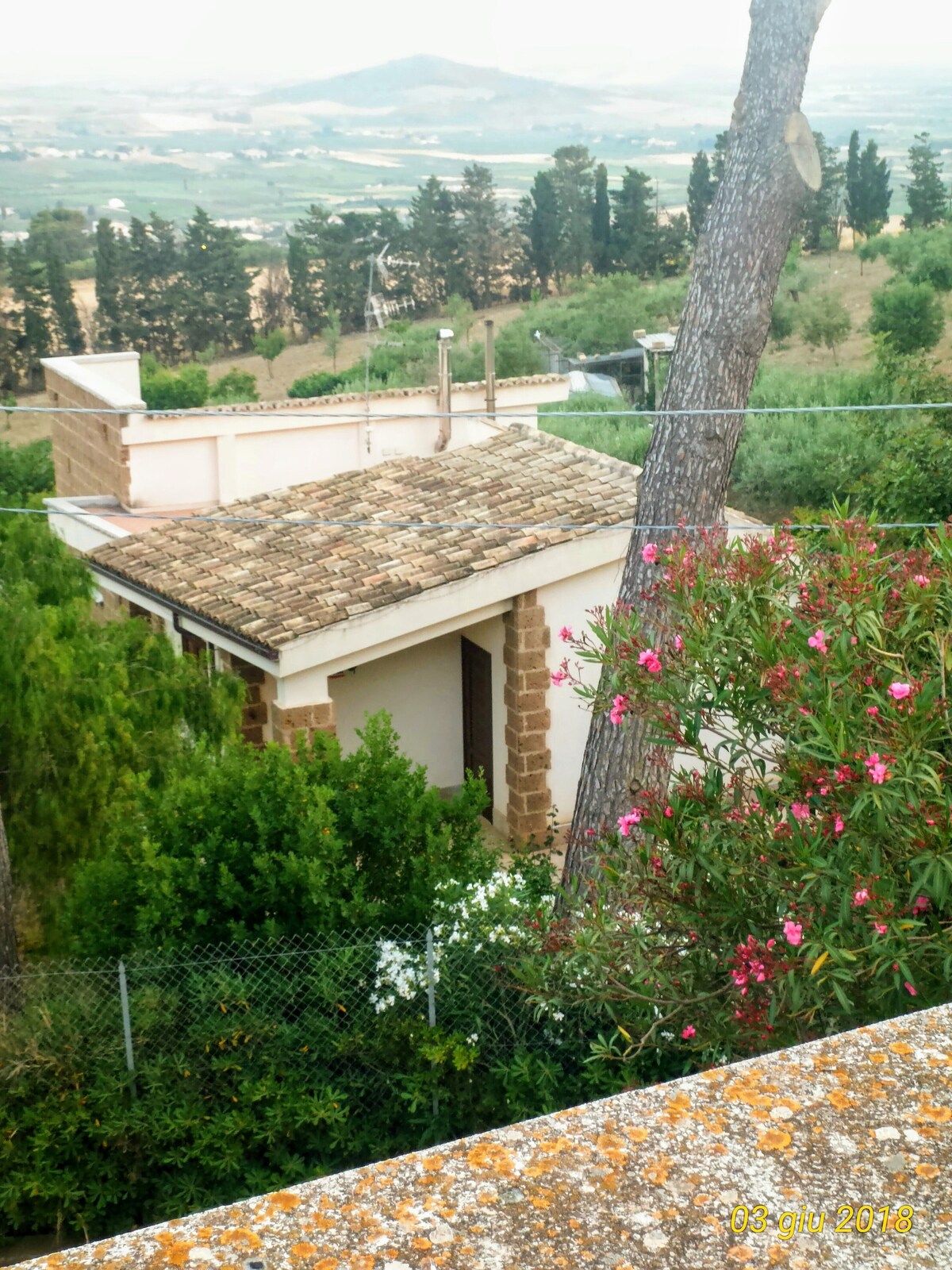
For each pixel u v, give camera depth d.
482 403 25.53
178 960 7.51
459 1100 7.29
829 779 4.21
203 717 10.24
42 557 10.56
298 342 77.06
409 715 14.84
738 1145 1.49
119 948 7.72
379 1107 7.37
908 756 3.89
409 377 51.44
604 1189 1.43
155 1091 7.11
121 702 9.37
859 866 4.21
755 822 4.67
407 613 12.75
